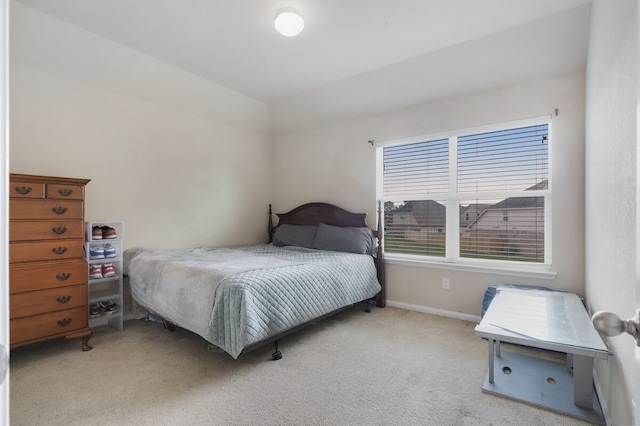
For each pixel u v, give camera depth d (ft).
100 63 9.39
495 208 10.26
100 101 9.98
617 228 4.51
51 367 7.01
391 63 10.24
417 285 11.49
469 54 9.33
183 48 9.34
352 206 13.30
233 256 10.09
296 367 7.06
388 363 7.26
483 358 7.52
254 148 15.16
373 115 12.68
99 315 8.93
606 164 5.32
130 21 8.05
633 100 3.65
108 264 9.41
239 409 5.53
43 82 8.86
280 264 8.62
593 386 6.16
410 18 7.86
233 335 6.61
